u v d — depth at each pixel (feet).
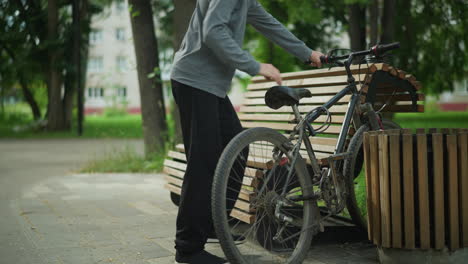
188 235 8.99
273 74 8.40
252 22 9.76
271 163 8.86
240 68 8.19
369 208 9.14
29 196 17.78
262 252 9.75
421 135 8.53
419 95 11.32
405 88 11.29
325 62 10.05
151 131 26.66
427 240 8.63
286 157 8.92
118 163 26.11
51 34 62.18
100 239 11.53
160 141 26.71
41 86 72.23
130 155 27.48
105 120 117.08
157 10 48.83
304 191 9.13
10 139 57.06
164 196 17.57
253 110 14.19
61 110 69.26
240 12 8.61
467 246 8.89
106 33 167.84
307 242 9.23
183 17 23.31
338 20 39.14
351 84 10.30
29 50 63.10
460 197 8.77
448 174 8.66
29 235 11.93
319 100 11.63
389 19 33.19
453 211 8.68
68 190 19.13
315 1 31.30
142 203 16.19
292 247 9.36
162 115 26.96
